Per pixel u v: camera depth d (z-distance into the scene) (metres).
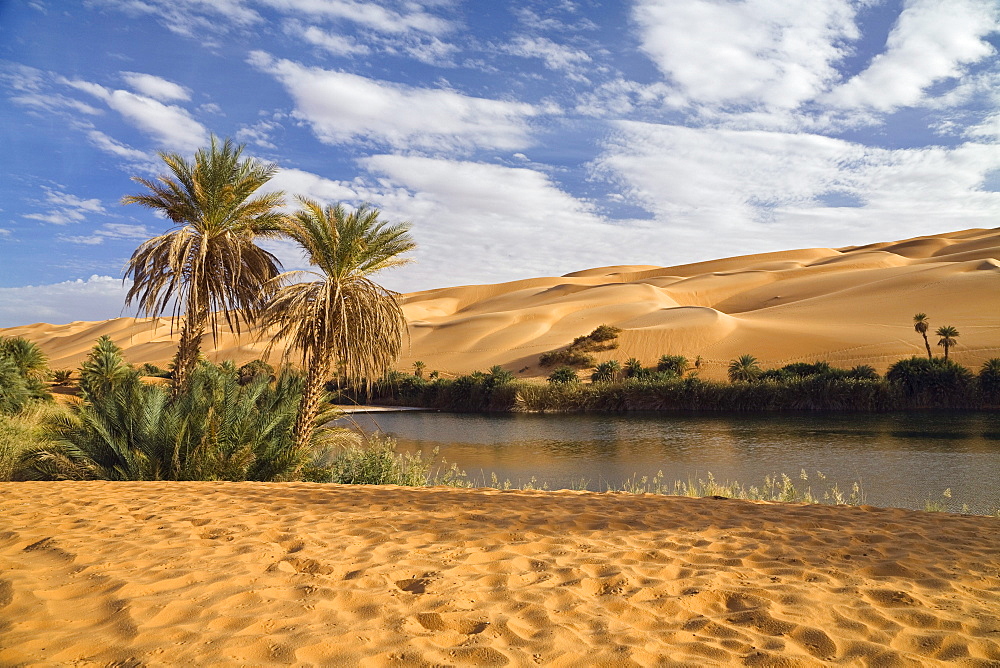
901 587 3.60
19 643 2.58
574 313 108.25
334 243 12.94
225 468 10.16
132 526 5.04
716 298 130.62
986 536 5.07
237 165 13.80
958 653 2.70
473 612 3.07
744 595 3.40
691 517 5.75
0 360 19.39
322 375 13.25
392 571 3.77
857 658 2.64
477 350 97.12
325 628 2.81
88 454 10.02
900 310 79.19
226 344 58.72
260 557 4.05
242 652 2.52
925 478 20.62
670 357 71.25
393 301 13.89
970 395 49.16
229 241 13.37
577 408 58.78
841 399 50.28
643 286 131.00
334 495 6.82
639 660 2.54
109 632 2.74
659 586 3.55
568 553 4.29
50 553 4.15
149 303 12.83
